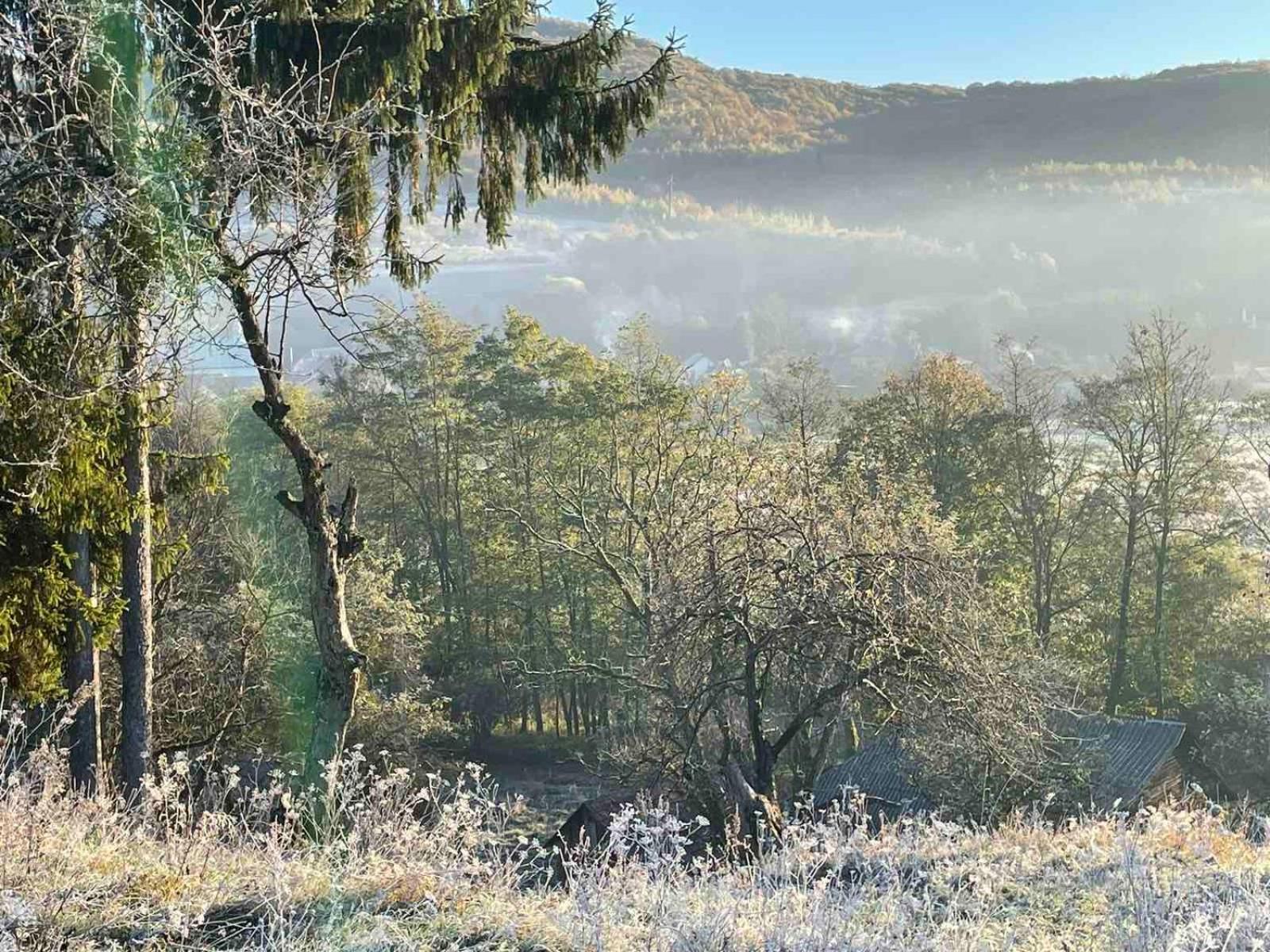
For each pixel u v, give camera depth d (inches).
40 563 469.1
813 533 653.9
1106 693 1535.4
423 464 1747.0
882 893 214.7
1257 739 1245.7
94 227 371.9
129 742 508.1
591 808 691.4
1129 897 203.3
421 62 426.9
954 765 687.7
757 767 612.1
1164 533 1455.5
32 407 411.2
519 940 184.2
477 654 1587.1
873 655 606.5
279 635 991.0
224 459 549.6
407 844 213.6
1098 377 1467.8
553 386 1702.8
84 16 375.6
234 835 228.5
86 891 185.9
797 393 1448.1
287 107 374.6
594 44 469.1
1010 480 1537.9
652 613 726.5
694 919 187.0
